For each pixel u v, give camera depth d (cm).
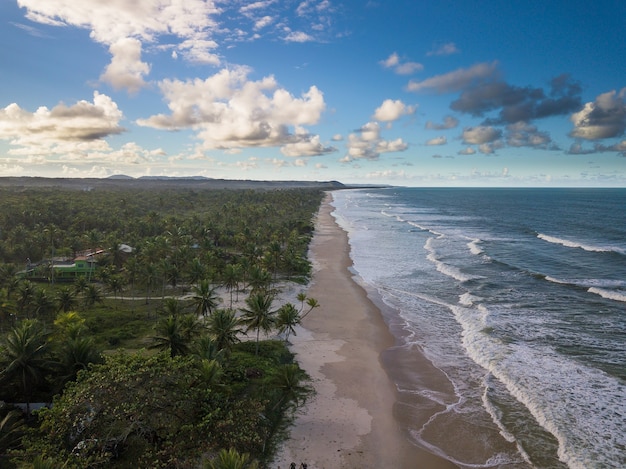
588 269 8100
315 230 14375
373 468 2945
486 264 8831
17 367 3269
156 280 6675
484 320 5522
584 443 3127
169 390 2898
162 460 2623
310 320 5703
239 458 2241
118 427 2702
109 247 7919
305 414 3544
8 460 2516
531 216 18562
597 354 4466
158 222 12094
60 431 2586
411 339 5081
